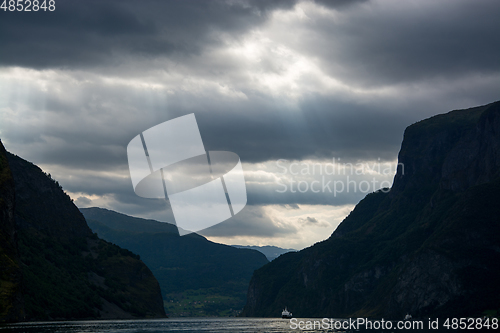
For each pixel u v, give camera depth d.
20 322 197.62
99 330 191.12
